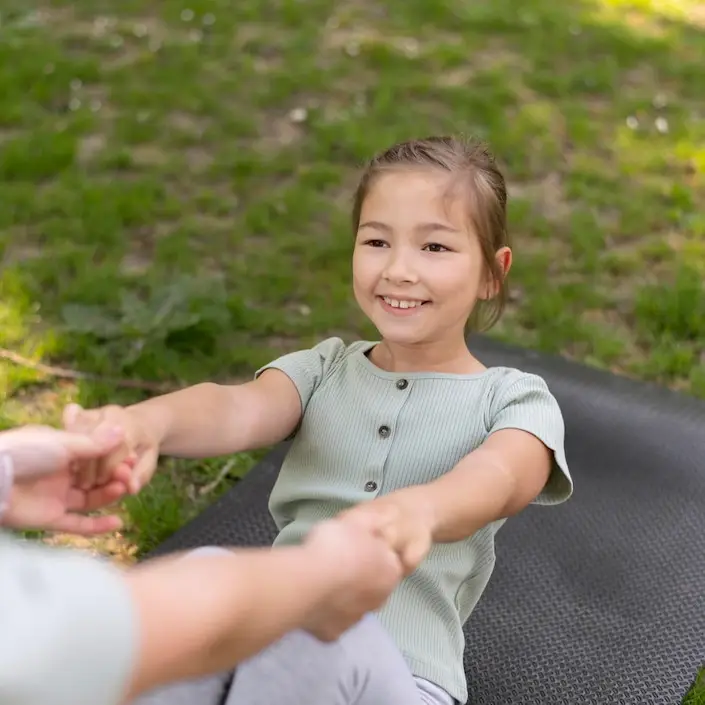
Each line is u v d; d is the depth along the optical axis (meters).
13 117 3.49
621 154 3.49
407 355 1.35
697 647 1.62
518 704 1.51
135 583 0.61
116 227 2.94
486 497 1.10
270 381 1.36
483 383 1.30
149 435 1.13
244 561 0.68
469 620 1.66
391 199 1.27
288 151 3.44
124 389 2.33
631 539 1.84
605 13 4.73
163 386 2.34
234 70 3.97
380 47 4.19
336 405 1.34
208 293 2.55
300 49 4.18
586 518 1.89
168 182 3.23
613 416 2.17
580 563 1.79
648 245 2.99
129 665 0.57
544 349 2.54
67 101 3.65
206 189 3.20
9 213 2.96
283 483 1.35
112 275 2.69
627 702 1.52
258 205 3.10
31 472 0.95
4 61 3.87
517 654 1.60
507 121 3.68
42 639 0.54
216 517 1.88
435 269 1.26
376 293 1.29
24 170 3.19
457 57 4.14
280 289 2.73
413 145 1.34
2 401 2.23
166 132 3.51
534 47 4.33
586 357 2.52
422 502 1.02
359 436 1.30
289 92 3.81
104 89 3.76
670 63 4.21
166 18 4.41
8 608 0.55
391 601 1.21
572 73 4.07
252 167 3.30
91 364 2.36
